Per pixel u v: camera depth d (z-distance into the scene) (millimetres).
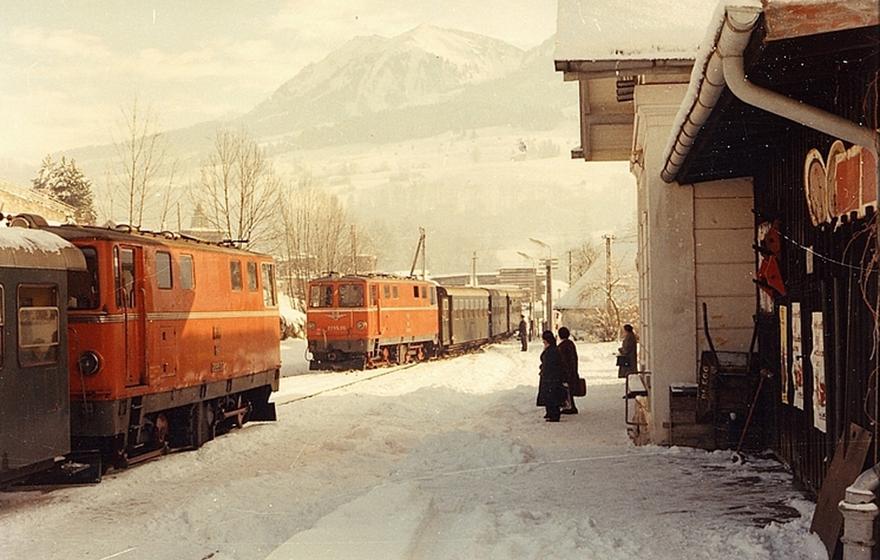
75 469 11820
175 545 8594
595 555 7055
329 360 35094
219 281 16234
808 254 9203
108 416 12258
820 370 8750
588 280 61312
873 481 6223
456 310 46000
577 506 9266
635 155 16500
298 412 20109
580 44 11961
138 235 13664
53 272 11086
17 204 35688
